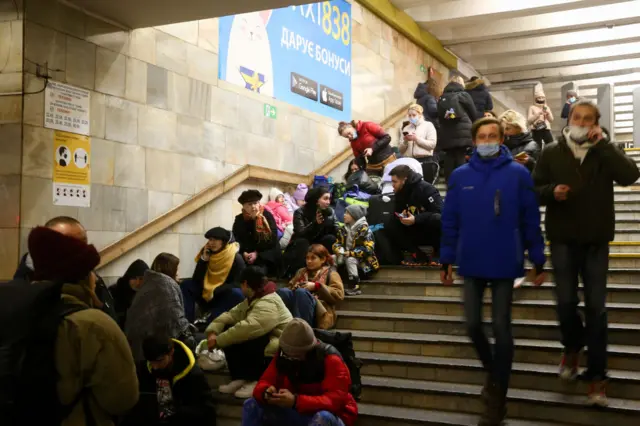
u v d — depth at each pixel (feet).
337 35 36.91
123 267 21.85
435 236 23.16
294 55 32.37
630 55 54.03
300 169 32.63
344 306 21.67
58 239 8.06
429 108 36.27
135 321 17.58
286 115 31.55
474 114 31.22
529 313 18.85
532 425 14.46
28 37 18.71
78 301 8.11
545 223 14.79
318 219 24.02
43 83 19.13
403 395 16.40
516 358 17.16
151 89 23.30
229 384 17.46
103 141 21.22
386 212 24.09
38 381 7.29
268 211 24.45
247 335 17.08
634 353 15.89
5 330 7.35
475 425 14.53
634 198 29.66
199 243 25.34
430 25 48.11
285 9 31.60
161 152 23.66
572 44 51.24
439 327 19.45
